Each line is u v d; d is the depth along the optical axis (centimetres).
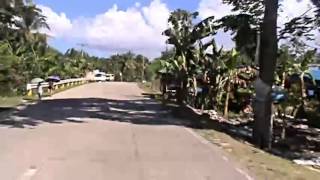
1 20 4784
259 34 2130
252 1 2348
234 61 3391
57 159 1181
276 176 1085
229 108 3525
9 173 1009
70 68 7781
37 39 5700
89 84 7538
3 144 1416
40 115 2386
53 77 5472
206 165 1162
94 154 1272
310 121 3011
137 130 1878
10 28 5138
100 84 7775
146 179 980
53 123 2042
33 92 4272
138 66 12481
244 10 2391
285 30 2278
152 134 1761
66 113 2530
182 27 3812
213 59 3531
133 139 1600
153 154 1302
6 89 3800
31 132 1711
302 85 3078
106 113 2628
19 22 5212
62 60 7550
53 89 4922
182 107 3275
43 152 1284
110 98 4022
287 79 3203
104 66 13250
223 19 2397
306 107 3328
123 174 1023
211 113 3334
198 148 1451
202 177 1019
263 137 1961
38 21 5522
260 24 2275
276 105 2939
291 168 1260
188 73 3781
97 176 998
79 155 1249
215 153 1366
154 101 3878
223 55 3494
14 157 1201
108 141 1530
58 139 1541
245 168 1153
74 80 6688
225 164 1190
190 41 3756
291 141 2256
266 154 1502
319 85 3825
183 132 1870
